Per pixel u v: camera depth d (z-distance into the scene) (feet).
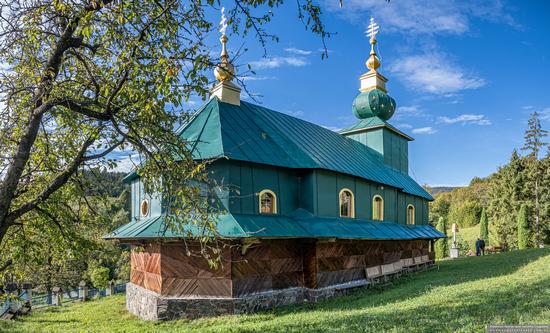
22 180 29.45
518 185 167.84
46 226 29.66
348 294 60.80
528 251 102.73
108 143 28.22
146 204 58.85
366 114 100.68
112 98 25.57
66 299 79.92
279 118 73.31
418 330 27.48
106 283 97.04
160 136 26.81
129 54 24.89
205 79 23.11
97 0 24.14
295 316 43.83
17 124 28.63
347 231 59.62
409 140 109.40
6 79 28.37
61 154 30.42
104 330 44.80
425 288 54.19
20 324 54.13
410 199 93.40
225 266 48.91
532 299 33.65
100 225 32.48
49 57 26.78
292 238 54.85
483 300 36.83
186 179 27.94
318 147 69.67
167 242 50.11
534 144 199.41
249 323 41.60
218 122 57.36
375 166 84.84
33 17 26.12
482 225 170.19
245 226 48.32
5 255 31.04
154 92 23.88
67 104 25.21
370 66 104.12
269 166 56.29
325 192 61.31
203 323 45.01
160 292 49.67
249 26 24.97
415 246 91.40
